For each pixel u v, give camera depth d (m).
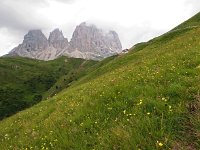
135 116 10.60
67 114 15.01
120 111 12.02
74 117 13.46
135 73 20.58
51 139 12.15
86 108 14.02
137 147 8.45
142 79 16.28
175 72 15.41
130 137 8.99
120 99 13.48
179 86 12.09
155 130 8.98
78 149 9.98
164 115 9.94
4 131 21.09
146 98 11.87
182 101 10.73
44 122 16.34
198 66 16.20
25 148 13.18
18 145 14.48
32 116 23.22
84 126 11.83
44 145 12.00
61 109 17.88
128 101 12.73
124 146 8.65
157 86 13.62
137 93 13.34
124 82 16.73
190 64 16.92
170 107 10.16
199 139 7.80
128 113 11.28
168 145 8.10
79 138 10.88
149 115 10.27
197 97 10.35
